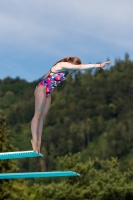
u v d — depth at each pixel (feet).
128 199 201.05
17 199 185.16
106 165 211.61
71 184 205.98
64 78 70.23
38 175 76.38
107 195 200.44
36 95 70.79
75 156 211.82
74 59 69.36
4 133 187.73
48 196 204.95
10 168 186.60
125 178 205.05
